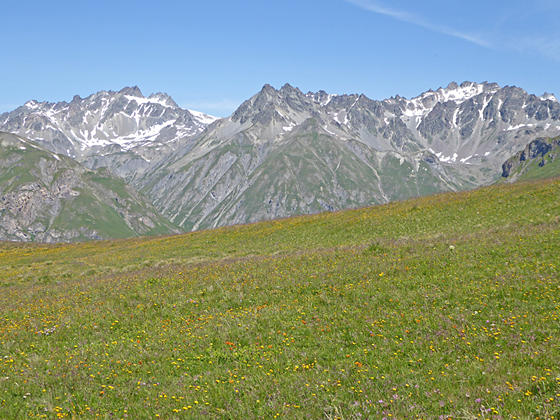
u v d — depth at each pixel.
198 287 24.59
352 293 19.80
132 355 15.12
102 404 11.34
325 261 27.95
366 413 9.38
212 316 18.98
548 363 10.86
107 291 26.86
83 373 13.59
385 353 13.04
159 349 15.51
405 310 16.91
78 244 93.56
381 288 20.05
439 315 15.75
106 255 59.75
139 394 11.87
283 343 15.02
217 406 10.67
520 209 39.91
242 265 30.53
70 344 17.22
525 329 13.39
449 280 19.92
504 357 11.66
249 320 17.62
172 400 11.20
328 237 46.53
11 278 42.97
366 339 14.48
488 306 16.09
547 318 13.98
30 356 15.95
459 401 9.38
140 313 20.75
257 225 65.25
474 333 13.69
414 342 13.62
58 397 11.79
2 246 105.69
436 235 36.44
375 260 26.08
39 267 52.56
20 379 13.39
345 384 11.12
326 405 9.97
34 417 10.62
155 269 36.38
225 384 11.98
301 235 50.34
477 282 19.11
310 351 14.08
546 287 16.98
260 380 11.98
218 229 72.56
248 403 10.62
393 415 9.02
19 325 20.66
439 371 11.42
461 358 12.13
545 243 24.06
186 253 50.31
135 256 53.75
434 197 56.03
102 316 20.84
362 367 12.10
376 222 47.69
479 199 47.31
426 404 9.49
